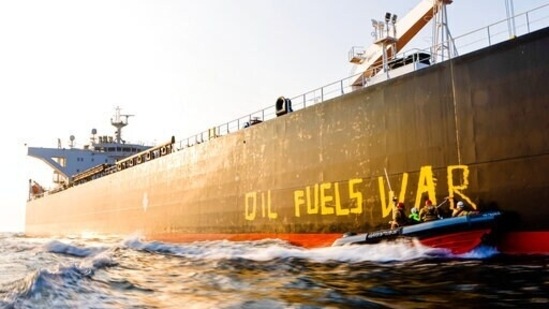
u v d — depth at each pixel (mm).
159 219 29562
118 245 26203
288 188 19328
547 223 11711
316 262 13898
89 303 9062
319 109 18312
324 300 8562
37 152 53688
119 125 58312
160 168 30078
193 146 26500
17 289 10492
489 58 13234
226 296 9438
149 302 9117
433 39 18734
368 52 23266
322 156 17953
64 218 48656
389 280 10203
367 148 16297
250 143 21750
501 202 12625
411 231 13125
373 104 16266
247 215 21531
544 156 11906
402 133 15242
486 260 11922
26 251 26609
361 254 14141
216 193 23938
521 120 12414
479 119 13297
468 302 7984
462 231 12203
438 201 14055
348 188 16781
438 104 14344
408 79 15250
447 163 13945
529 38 12438
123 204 35094
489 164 12969
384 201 15570
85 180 46531
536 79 12211
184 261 16312
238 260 15609
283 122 19953
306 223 18312
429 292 8852
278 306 8227
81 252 24125
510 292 8539
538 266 10914
